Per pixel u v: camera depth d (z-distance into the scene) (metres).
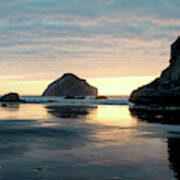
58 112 39.00
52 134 16.47
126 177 7.44
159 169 8.26
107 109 49.03
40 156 10.13
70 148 11.75
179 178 7.34
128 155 10.31
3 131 17.91
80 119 27.39
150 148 11.79
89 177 7.44
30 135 15.96
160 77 55.16
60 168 8.38
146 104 51.88
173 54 53.03
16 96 90.19
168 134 16.42
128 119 27.47
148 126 21.02
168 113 35.34
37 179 7.25
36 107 55.00
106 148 11.77
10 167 8.49
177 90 42.06
